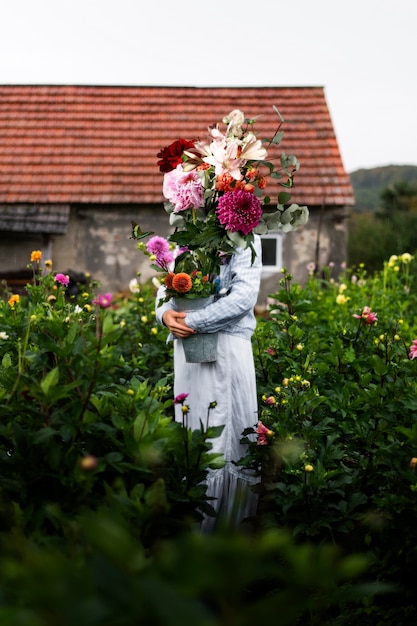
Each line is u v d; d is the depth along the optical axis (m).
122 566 1.24
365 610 2.56
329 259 14.45
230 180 3.15
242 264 3.34
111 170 15.08
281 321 4.70
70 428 2.32
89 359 2.38
